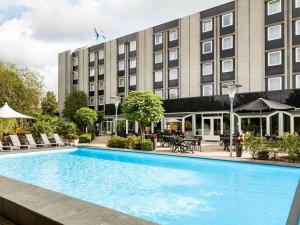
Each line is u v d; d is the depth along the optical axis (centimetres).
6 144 2014
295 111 2358
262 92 2581
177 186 1027
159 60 3816
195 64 3394
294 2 2672
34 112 3534
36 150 1959
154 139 2067
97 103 4734
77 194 926
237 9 3045
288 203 802
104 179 1168
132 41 4206
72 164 1577
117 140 2152
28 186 556
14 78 3662
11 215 455
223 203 809
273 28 2797
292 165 1258
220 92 3161
